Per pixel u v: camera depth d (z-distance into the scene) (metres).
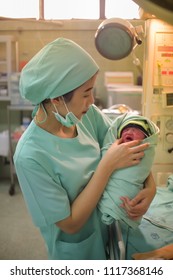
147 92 1.60
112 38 1.33
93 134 1.12
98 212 1.03
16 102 3.21
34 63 0.87
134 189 0.92
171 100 1.58
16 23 3.43
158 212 1.28
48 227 0.99
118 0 3.20
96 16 3.39
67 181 0.93
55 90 0.84
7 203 3.06
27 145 0.90
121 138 0.99
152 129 0.98
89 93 0.88
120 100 2.94
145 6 0.48
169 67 1.55
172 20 0.48
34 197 0.88
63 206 0.88
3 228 2.56
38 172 0.86
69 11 3.38
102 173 0.89
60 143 0.96
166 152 1.64
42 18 3.35
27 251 2.22
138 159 0.92
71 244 1.00
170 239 1.08
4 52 3.38
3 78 3.26
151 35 1.51
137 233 1.09
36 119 0.95
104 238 1.10
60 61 0.83
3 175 3.84
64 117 0.90
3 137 3.30
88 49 3.49
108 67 3.57
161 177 1.66
